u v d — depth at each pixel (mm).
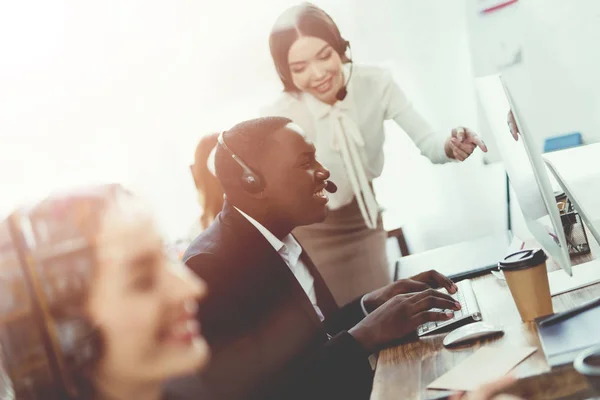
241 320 1355
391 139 3002
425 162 2977
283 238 1756
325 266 3008
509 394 791
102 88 3084
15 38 3119
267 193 1668
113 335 904
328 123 3004
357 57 2963
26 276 970
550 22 2740
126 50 3074
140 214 1012
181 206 2762
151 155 3004
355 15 2939
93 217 954
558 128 2795
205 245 1475
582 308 953
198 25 3035
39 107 3088
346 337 1169
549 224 1143
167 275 1020
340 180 3006
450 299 1191
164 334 970
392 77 2963
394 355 1097
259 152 1663
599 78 2707
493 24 2818
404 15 2904
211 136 2674
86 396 885
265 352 1338
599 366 629
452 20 2889
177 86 3104
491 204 2943
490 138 2906
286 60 2980
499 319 1106
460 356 971
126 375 914
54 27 3074
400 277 1693
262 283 1415
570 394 769
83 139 2990
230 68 3021
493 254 1679
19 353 998
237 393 1250
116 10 3061
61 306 905
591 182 1471
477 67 2898
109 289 925
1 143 2990
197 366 1060
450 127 2951
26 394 981
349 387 1127
